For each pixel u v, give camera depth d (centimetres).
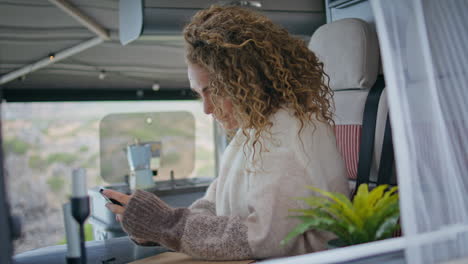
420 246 76
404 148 76
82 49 365
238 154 120
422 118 81
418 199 77
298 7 196
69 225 84
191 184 286
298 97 117
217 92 116
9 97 452
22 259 116
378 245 81
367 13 176
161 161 291
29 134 457
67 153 473
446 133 83
